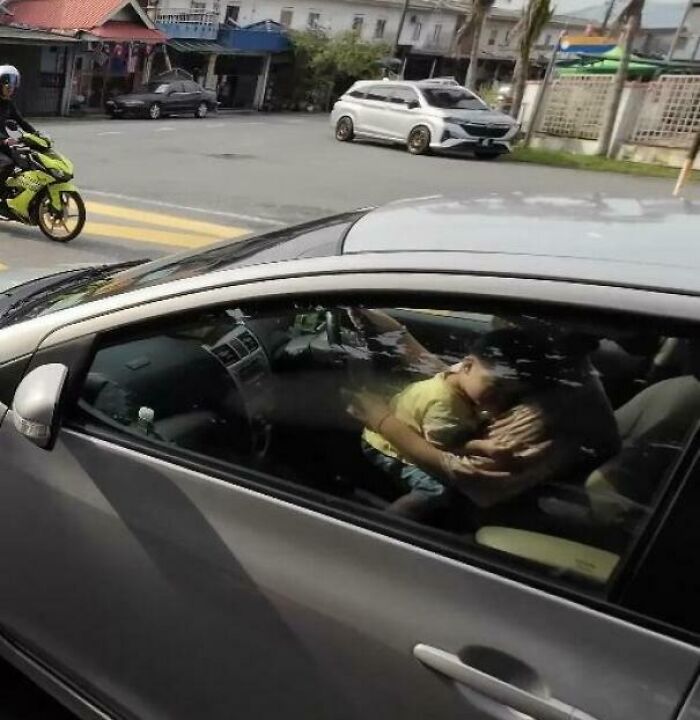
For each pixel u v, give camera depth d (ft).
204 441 5.86
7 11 106.63
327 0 161.48
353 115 76.54
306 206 39.83
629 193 7.28
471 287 4.97
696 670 3.89
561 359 4.85
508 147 71.82
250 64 144.05
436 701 4.49
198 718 5.60
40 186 26.50
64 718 7.00
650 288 4.52
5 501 6.55
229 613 5.32
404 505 5.12
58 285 8.42
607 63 91.81
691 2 106.93
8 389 6.64
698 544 4.09
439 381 5.43
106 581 5.98
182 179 45.11
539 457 4.91
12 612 6.66
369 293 5.29
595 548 4.47
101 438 6.12
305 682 5.02
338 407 5.70
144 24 114.93
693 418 4.36
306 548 5.10
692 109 80.53
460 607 4.53
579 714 4.05
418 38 180.86
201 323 5.95
